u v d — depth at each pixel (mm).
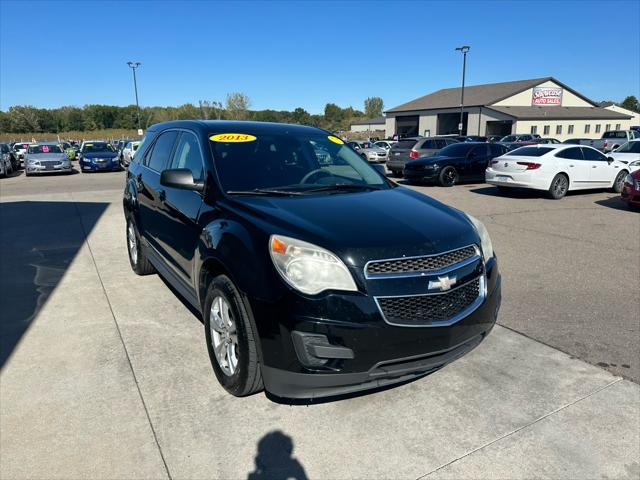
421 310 2637
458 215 3346
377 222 2881
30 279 5473
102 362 3510
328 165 4027
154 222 4523
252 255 2697
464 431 2748
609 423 2818
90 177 20938
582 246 6996
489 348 3758
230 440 2656
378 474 2416
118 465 2457
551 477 2402
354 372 2537
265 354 2625
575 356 3621
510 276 5570
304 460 2510
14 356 3596
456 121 57969
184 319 4281
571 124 52906
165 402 3006
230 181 3459
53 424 2779
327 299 2488
